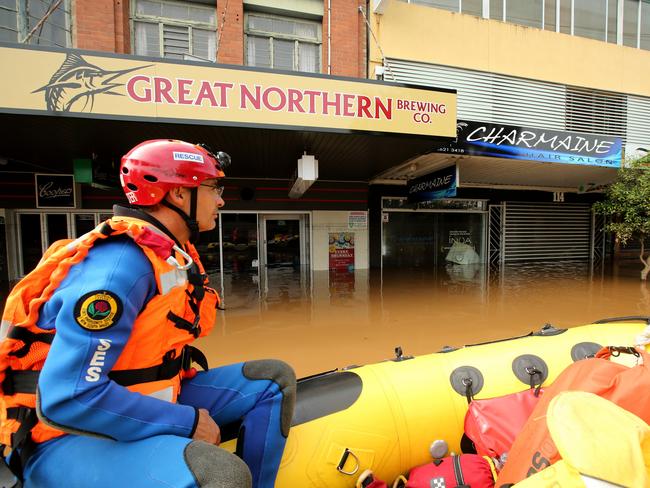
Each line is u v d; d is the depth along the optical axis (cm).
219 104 421
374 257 986
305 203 916
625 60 943
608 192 761
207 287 122
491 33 830
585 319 457
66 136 495
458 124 605
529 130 645
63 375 76
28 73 370
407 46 771
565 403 118
